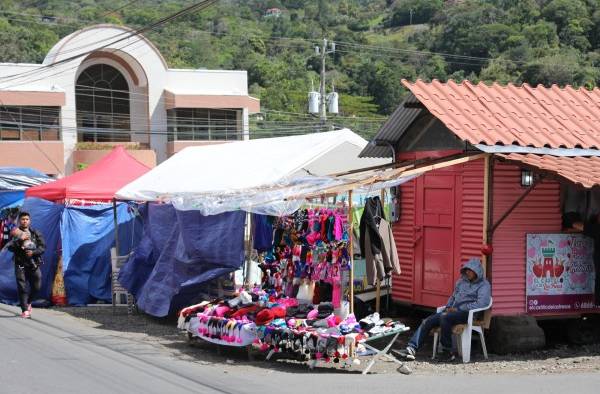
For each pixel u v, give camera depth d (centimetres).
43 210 1630
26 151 3800
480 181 1105
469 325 1016
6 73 3822
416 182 1227
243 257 1273
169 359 1007
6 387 785
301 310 1052
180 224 1348
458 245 1142
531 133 1149
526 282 1105
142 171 1817
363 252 1094
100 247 1662
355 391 804
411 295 1234
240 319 1042
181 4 7006
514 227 1105
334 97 3769
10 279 1619
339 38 6738
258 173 1391
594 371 952
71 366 909
